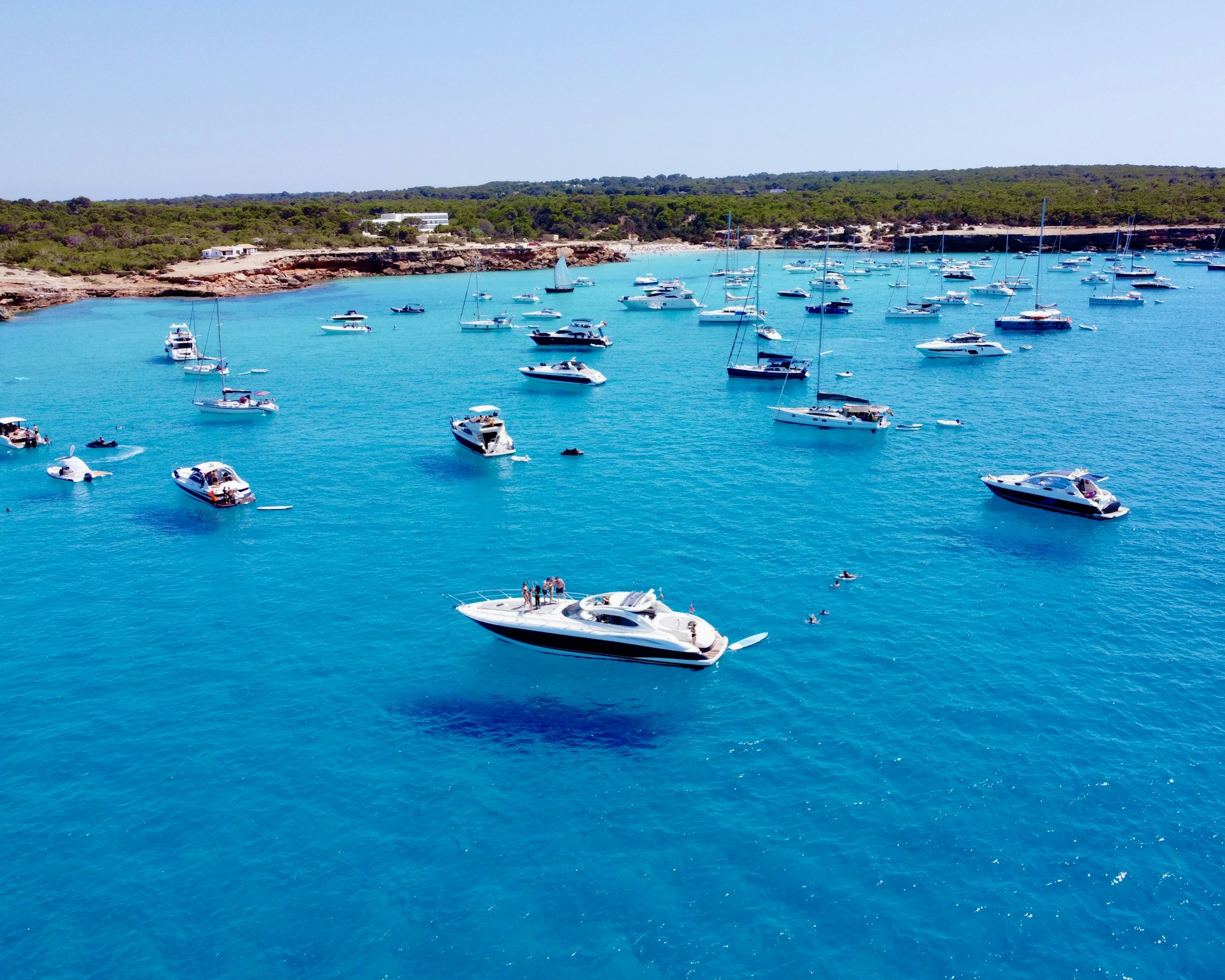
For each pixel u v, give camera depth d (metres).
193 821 32.34
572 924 27.50
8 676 42.22
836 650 42.84
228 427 89.75
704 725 37.44
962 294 171.12
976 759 34.47
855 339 137.75
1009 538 56.28
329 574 53.12
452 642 44.94
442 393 105.06
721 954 26.34
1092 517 58.91
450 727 37.84
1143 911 27.42
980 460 73.25
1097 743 35.31
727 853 30.17
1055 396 96.06
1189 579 49.81
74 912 28.38
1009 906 27.73
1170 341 127.62
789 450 77.56
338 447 81.56
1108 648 42.56
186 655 44.03
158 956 26.73
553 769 34.94
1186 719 36.78
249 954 26.73
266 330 158.12
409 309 177.38
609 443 81.44
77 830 31.95
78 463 73.31
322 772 34.94
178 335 134.25
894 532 57.56
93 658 43.75
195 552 57.03
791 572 51.59
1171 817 31.22
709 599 48.38
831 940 26.70
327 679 41.66
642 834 31.19
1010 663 41.34
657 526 59.41
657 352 132.38
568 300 194.75
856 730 36.56
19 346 141.25
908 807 31.98
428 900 28.59
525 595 45.00
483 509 63.62
